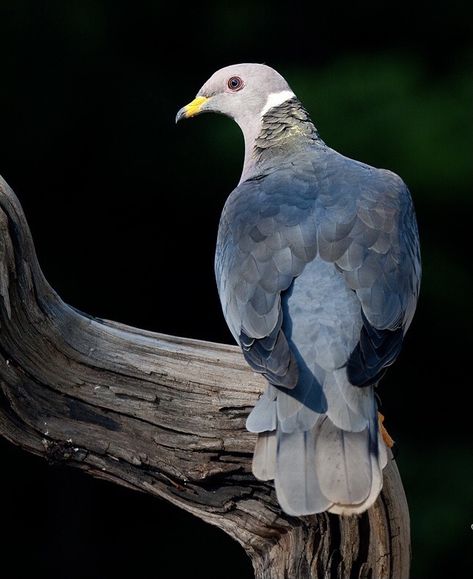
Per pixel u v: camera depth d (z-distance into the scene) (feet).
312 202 32.83
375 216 32.35
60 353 32.76
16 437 33.01
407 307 31.58
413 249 33.14
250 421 28.99
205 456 32.73
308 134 38.68
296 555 33.14
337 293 30.37
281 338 29.60
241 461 32.73
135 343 33.27
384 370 29.27
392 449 32.30
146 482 33.37
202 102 41.14
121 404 32.89
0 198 31.40
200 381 32.86
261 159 38.19
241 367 33.09
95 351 33.01
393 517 32.40
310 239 31.48
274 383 28.78
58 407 32.91
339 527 32.53
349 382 28.76
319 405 28.58
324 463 27.84
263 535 33.47
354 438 28.09
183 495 33.37
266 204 33.12
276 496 30.14
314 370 29.14
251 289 30.94
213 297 63.93
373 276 30.76
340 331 29.73
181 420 32.78
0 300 31.53
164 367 32.99
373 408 28.78
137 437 32.96
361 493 27.45
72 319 33.04
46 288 32.65
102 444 32.89
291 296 30.48
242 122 40.57
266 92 40.04
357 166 35.14
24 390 32.68
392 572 32.81
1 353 32.17
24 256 31.86
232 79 40.63
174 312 64.03
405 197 34.32
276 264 31.09
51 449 33.01
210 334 64.18
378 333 29.73
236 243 32.48
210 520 33.68
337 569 32.78
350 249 31.19
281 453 28.14
